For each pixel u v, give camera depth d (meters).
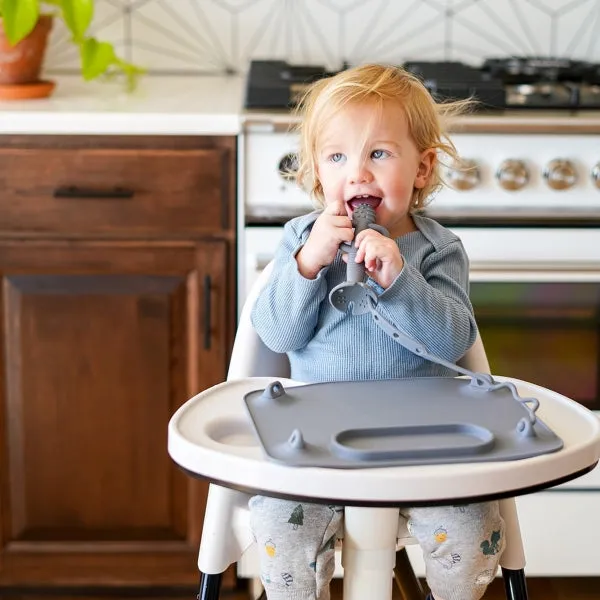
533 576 2.20
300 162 1.56
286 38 2.44
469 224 1.91
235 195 1.89
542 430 1.04
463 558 1.18
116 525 2.05
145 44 2.44
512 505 1.29
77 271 1.92
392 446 0.99
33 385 1.99
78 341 1.96
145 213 1.89
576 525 2.04
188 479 2.03
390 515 1.13
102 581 2.08
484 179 1.91
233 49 2.45
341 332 1.29
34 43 2.02
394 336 1.15
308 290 1.24
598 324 1.94
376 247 1.15
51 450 2.02
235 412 1.14
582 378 1.97
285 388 1.14
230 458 0.97
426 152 1.36
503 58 2.45
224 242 1.91
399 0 2.43
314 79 2.10
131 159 1.86
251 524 1.20
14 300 1.94
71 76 2.40
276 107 1.92
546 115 1.91
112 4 2.41
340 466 0.95
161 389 1.99
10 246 1.91
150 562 2.07
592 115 1.91
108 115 1.85
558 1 2.45
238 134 1.86
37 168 1.87
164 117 1.84
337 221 1.20
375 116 1.27
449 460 0.96
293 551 1.17
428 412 1.07
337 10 2.43
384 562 1.14
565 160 1.90
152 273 1.93
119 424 2.01
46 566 2.07
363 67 1.37
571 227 1.92
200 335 1.96
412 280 1.18
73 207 1.89
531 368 1.96
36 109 1.89
